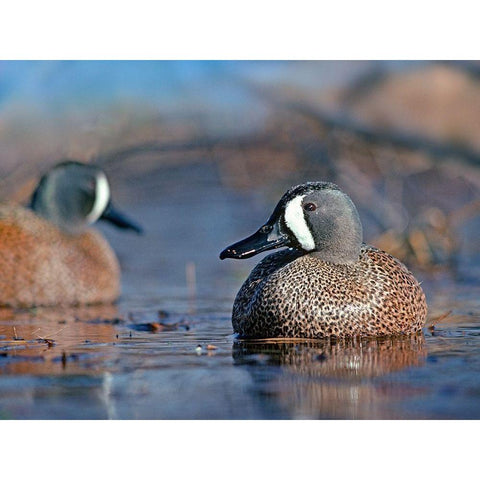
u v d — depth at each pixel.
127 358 9.59
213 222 22.83
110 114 22.69
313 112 21.23
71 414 7.59
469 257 18.91
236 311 11.22
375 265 10.91
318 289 10.60
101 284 14.91
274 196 21.95
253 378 8.66
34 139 22.30
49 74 22.80
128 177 24.19
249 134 22.41
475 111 22.05
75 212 15.27
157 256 19.91
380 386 8.32
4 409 7.73
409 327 10.89
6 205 15.32
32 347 10.27
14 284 14.52
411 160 21.38
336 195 10.86
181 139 22.47
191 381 8.55
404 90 22.55
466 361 9.29
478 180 19.92
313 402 7.85
